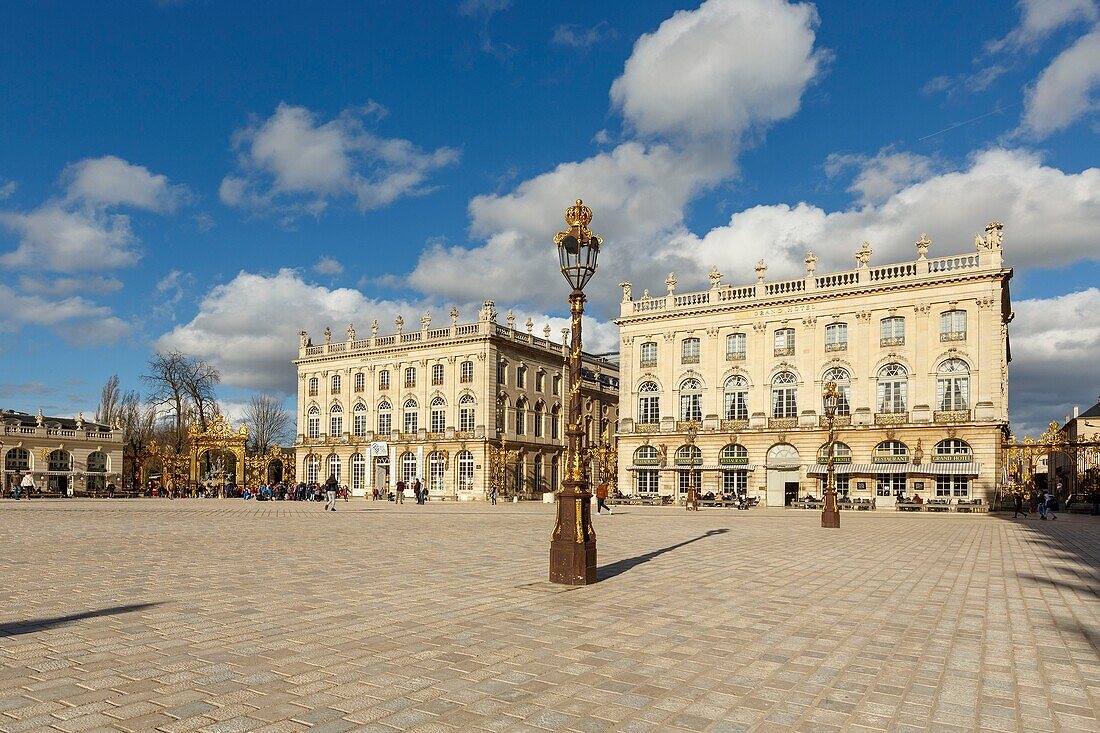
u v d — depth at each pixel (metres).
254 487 71.50
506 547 19.16
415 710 6.13
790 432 58.16
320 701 6.31
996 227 52.88
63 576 12.97
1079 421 83.00
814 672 7.42
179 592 11.38
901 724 6.00
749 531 27.20
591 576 12.83
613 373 99.75
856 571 15.23
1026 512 45.75
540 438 82.06
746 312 61.16
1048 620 10.07
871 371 56.03
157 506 45.66
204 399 83.69
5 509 39.53
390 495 70.81
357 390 83.69
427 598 11.09
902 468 53.81
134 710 6.02
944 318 54.12
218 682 6.78
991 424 51.25
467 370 76.06
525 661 7.66
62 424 89.19
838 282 58.25
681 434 62.59
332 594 11.34
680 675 7.25
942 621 9.95
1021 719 6.14
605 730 5.77
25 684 6.66
